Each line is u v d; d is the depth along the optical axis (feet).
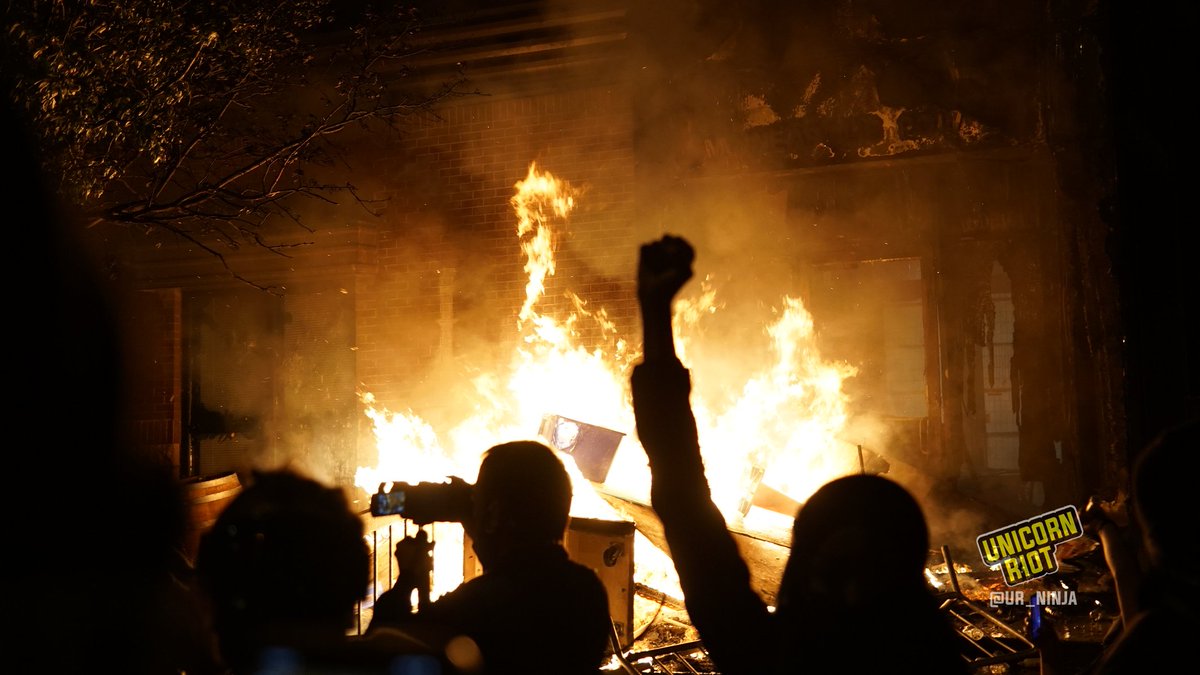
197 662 5.19
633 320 29.73
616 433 21.01
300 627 5.17
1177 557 5.05
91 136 21.13
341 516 5.76
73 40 20.59
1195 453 5.14
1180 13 21.24
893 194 28.48
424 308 31.86
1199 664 4.85
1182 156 21.25
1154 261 21.70
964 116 27.50
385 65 31.37
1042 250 27.22
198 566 5.55
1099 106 25.82
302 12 26.11
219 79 24.72
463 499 8.86
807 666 5.36
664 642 20.79
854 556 5.35
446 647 5.00
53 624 4.11
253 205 26.04
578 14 29.84
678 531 5.72
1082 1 26.00
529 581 7.65
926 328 28.02
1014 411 27.27
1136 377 21.77
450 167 31.78
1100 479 25.68
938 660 5.35
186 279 34.19
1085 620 20.10
